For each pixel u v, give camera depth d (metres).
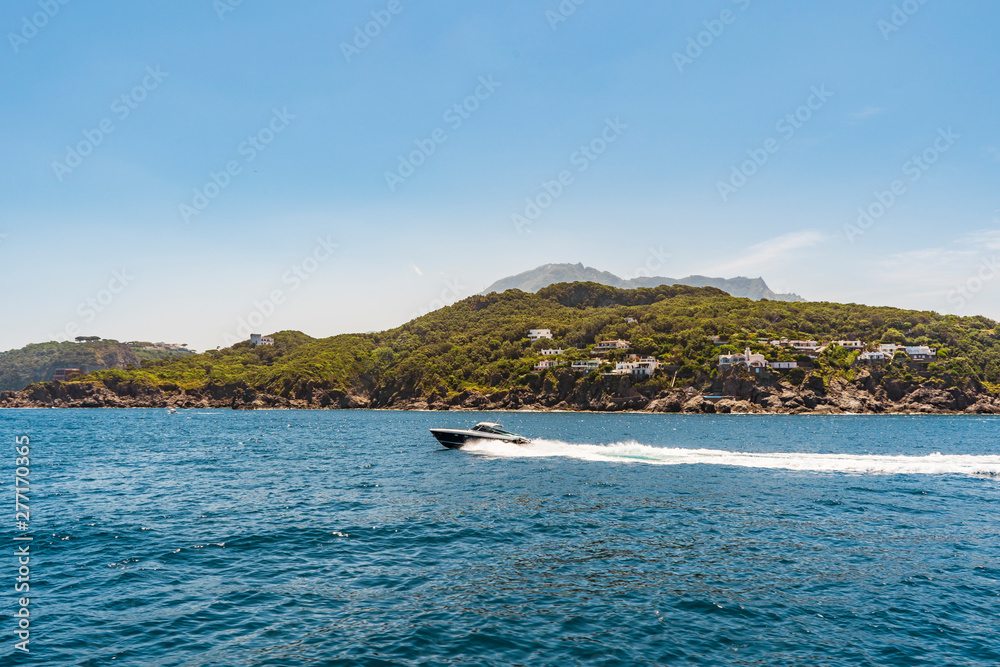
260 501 30.95
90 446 67.81
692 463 44.31
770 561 20.16
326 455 55.94
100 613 15.79
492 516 26.95
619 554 21.00
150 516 27.16
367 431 98.94
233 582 18.20
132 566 19.64
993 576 18.59
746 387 181.50
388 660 13.20
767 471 40.09
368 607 16.25
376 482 37.25
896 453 62.12
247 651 13.65
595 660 13.21
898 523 25.33
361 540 22.91
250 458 53.81
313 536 23.45
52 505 29.92
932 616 15.53
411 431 97.81
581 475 38.72
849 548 21.66
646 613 15.76
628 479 36.94
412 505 29.58
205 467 46.56
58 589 17.55
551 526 25.03
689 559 20.39
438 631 14.69
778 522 25.58
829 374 187.38
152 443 73.06
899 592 17.22
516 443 52.72
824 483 35.25
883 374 184.12
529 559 20.48
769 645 13.95
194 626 14.99
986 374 185.25
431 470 42.31
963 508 28.25
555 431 102.12
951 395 174.25
